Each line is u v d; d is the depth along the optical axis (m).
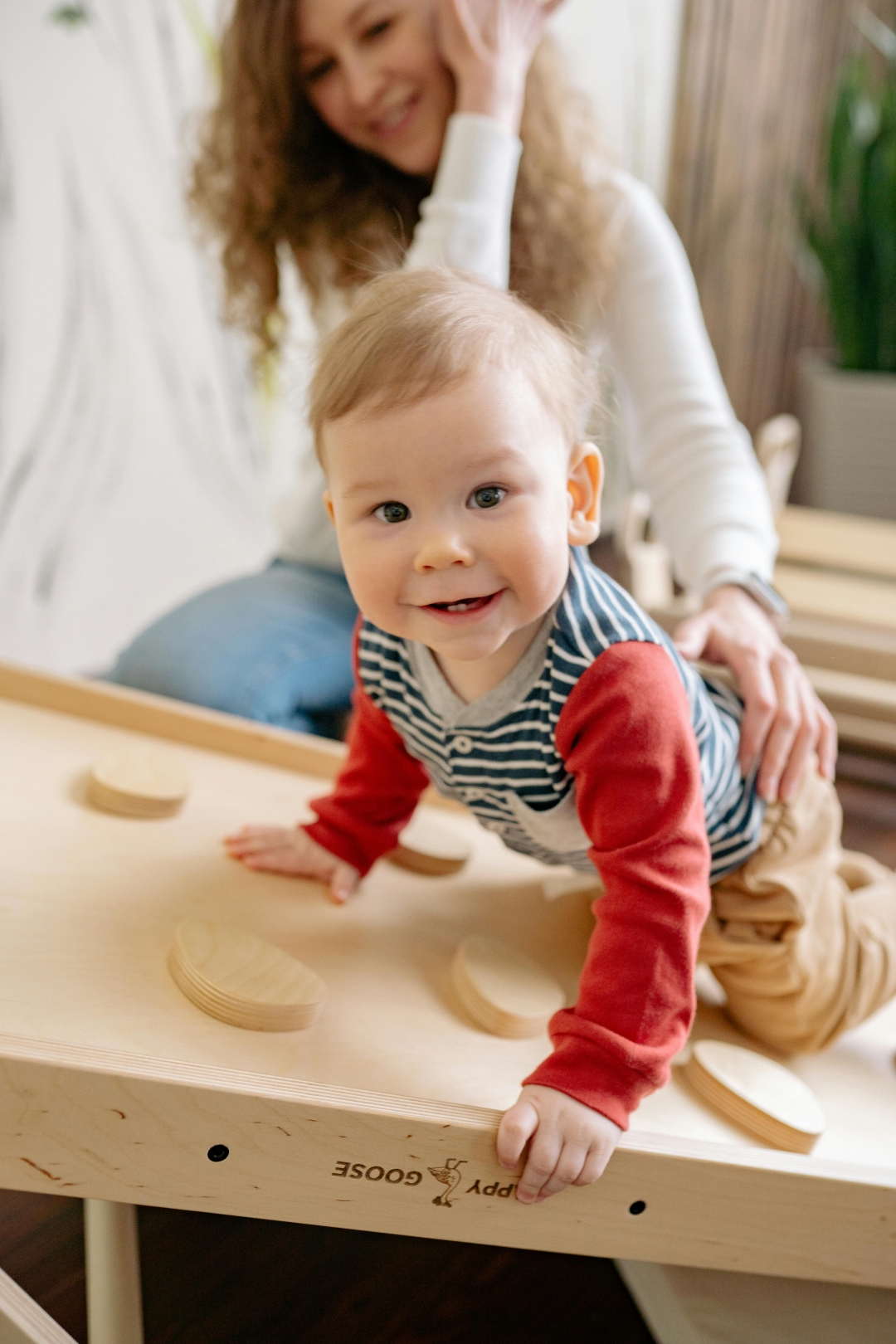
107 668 1.68
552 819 0.65
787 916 0.69
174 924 0.68
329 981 0.67
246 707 1.10
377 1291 0.75
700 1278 0.68
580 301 1.22
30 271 1.43
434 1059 0.62
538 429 0.54
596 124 1.30
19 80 1.37
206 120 1.28
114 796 0.79
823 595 1.61
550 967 0.75
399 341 0.53
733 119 2.80
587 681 0.58
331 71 1.14
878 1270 0.59
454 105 1.14
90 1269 0.60
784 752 0.73
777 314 3.16
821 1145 0.66
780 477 1.80
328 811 0.77
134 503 1.66
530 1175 0.52
